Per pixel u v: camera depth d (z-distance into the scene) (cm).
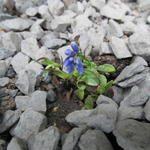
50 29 27
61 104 19
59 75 19
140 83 18
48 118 18
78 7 28
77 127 16
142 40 21
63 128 17
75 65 17
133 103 17
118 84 19
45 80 20
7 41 23
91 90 19
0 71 21
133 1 32
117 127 15
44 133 15
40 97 18
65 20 26
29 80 19
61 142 16
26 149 15
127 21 26
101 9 28
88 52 22
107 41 24
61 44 23
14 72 21
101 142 15
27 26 26
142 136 14
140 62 19
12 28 26
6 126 16
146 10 30
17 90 19
